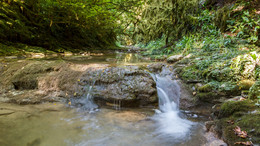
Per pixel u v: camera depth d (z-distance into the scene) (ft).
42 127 6.64
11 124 6.60
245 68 9.02
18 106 8.43
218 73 9.58
